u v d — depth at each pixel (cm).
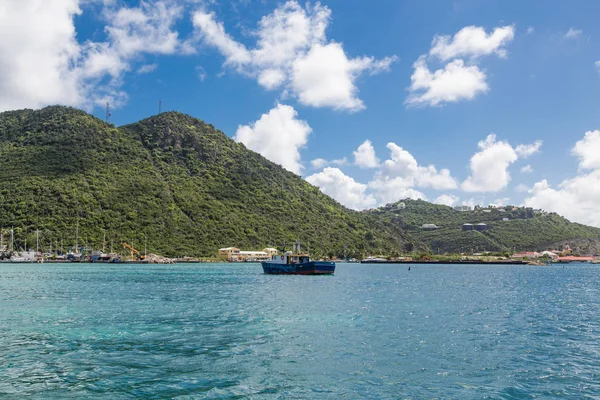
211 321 4425
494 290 8600
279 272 13112
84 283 9581
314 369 2739
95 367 2739
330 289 8369
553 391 2369
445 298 6888
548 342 3547
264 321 4434
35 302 5991
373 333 3847
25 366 2748
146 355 3034
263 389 2377
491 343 3494
